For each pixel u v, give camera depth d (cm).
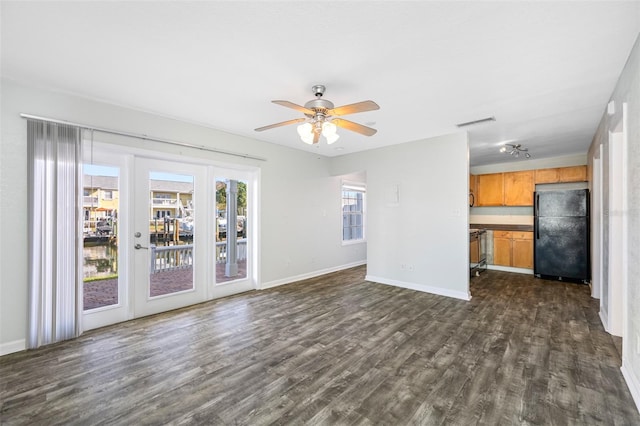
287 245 516
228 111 340
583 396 195
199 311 368
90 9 169
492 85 269
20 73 248
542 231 536
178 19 179
